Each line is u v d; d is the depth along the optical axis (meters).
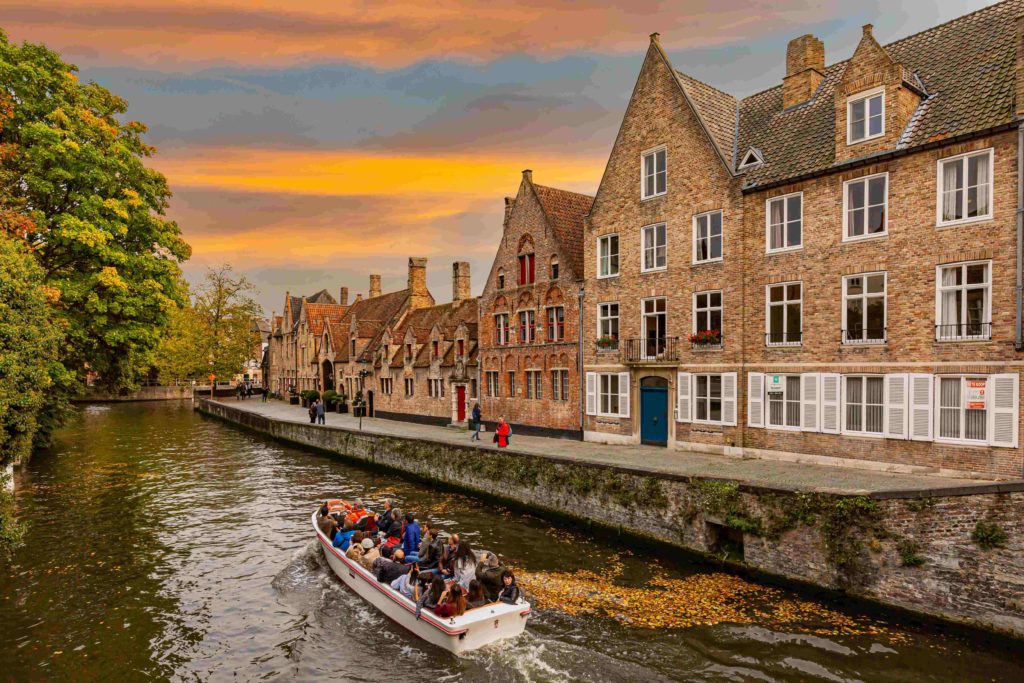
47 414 25.80
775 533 12.77
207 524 18.30
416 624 10.92
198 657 10.40
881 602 11.38
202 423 47.56
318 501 21.11
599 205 23.47
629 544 15.80
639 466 16.17
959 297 14.16
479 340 30.31
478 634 10.26
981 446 13.65
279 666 10.08
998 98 13.88
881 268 15.45
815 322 16.88
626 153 22.33
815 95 19.19
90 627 11.52
